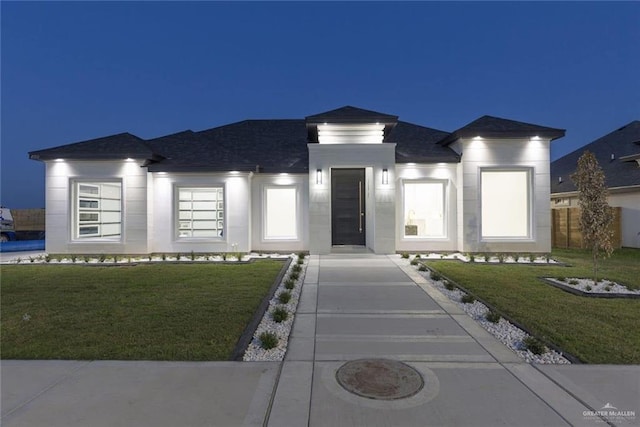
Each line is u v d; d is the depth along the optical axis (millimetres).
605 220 8289
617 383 3736
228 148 16438
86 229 14734
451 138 14250
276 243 14500
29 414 3146
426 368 4125
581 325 5602
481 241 13586
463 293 7719
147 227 13867
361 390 3600
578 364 4223
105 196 14742
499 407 3277
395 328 5578
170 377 3859
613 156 19906
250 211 14266
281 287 8453
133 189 13883
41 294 7652
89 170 13922
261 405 3309
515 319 5938
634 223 15891
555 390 3594
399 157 14047
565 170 22812
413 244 14156
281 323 5812
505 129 13469
